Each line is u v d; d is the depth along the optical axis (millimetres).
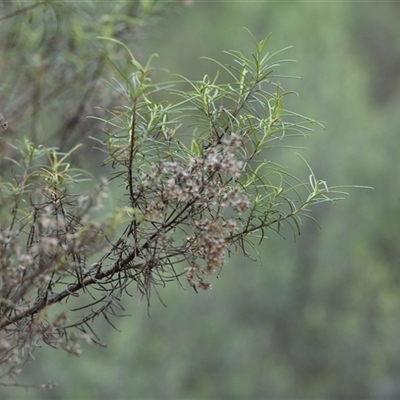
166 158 1756
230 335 7703
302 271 7996
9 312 1821
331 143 8281
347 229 8180
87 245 1701
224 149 1643
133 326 7352
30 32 3812
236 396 7516
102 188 1584
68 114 3844
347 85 8867
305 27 9000
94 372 6801
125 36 3740
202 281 1680
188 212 1684
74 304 5316
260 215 1833
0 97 3496
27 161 2047
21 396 6160
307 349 7922
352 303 8109
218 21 9477
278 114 1762
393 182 8531
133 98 1635
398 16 12688
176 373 7273
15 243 1709
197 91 1745
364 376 7898
